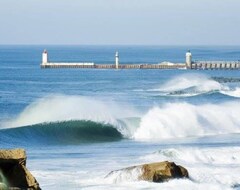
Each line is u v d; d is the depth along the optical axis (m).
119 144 59.91
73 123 66.06
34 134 63.72
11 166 28.84
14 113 94.00
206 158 46.88
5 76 195.38
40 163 45.62
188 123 67.44
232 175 40.59
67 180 38.91
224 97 112.06
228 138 63.69
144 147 56.59
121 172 38.25
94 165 44.72
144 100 110.81
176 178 37.88
